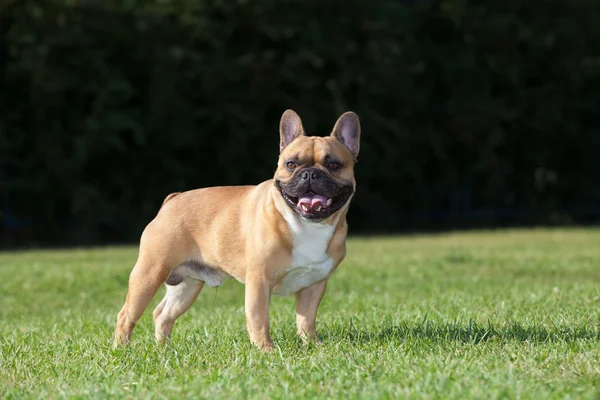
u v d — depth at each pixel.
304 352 4.98
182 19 24.89
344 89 27.08
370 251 16.39
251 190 5.57
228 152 25.36
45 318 7.98
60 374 4.61
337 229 5.30
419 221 29.84
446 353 4.85
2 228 24.03
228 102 25.39
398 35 28.30
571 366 4.32
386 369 4.34
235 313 7.47
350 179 5.37
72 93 23.92
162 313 6.16
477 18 28.92
